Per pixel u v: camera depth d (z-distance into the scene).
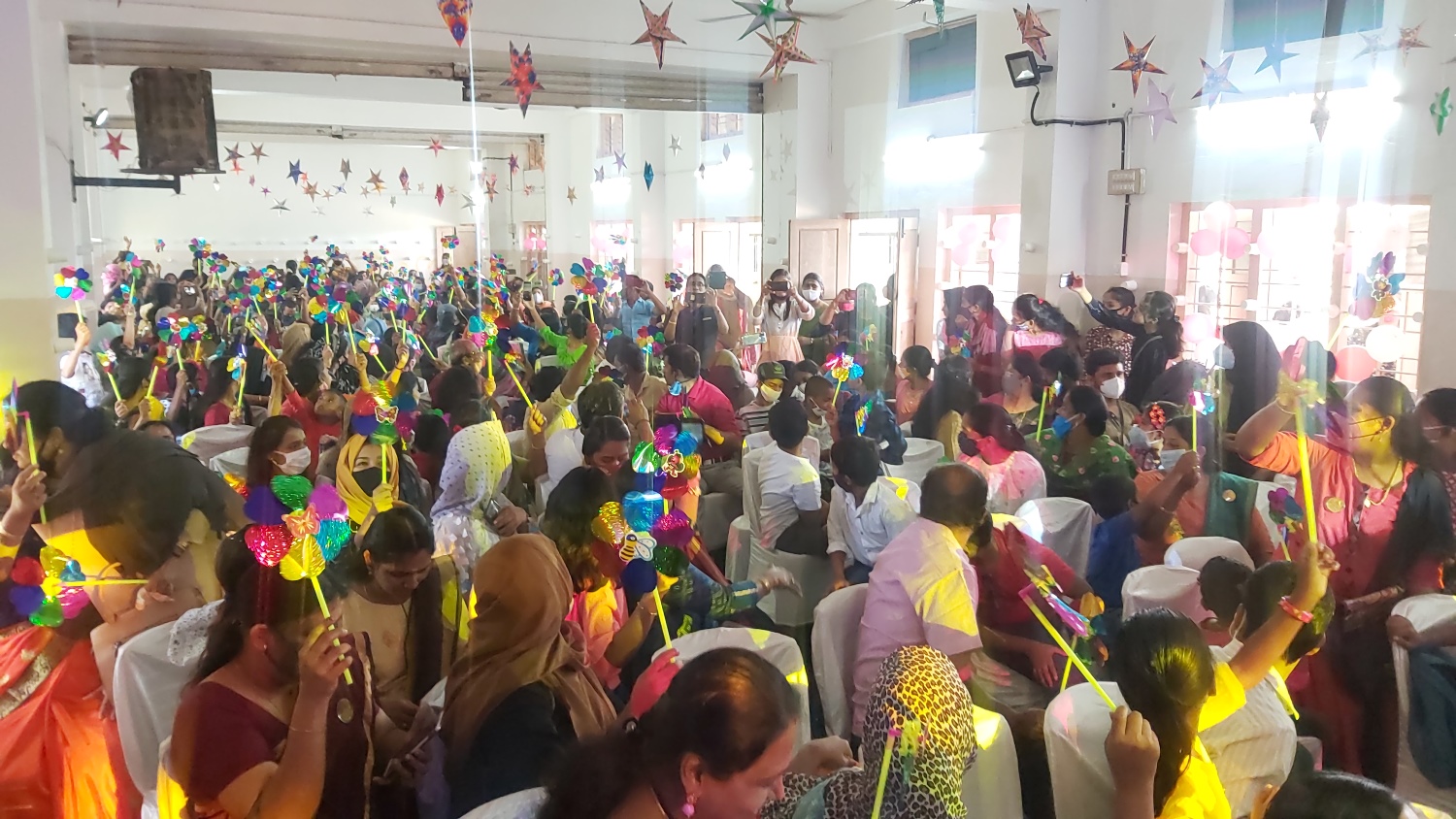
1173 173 4.63
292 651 1.10
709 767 0.90
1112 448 2.55
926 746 1.16
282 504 1.19
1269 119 4.11
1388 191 3.64
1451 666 1.65
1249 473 2.24
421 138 8.20
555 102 5.54
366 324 3.22
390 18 4.25
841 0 5.91
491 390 3.06
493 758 1.14
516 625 1.21
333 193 8.31
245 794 1.05
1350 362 3.39
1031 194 5.12
